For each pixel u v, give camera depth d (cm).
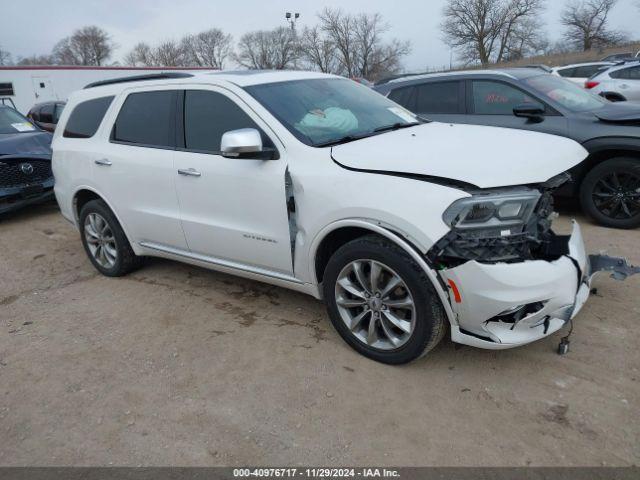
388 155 300
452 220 265
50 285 484
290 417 278
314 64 6544
